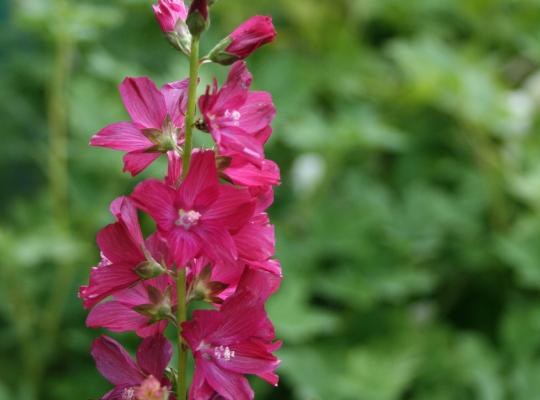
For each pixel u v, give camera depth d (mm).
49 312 6164
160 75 7289
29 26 5969
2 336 6434
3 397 5809
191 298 2432
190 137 2273
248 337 2348
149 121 2361
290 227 6457
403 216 6477
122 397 2434
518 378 5887
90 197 6289
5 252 5801
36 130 7445
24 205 6371
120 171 6105
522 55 7836
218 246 2240
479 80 6723
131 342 5852
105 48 7324
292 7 7207
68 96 6578
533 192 6328
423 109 7121
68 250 5871
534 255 6203
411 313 6379
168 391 2363
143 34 7402
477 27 7758
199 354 2342
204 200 2246
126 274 2346
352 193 6539
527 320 6199
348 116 6402
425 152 7039
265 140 2336
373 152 6984
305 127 6262
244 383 2363
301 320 5551
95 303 2350
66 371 6352
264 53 7266
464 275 6602
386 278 6062
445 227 6480
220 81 6391
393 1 7531
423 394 5969
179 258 2221
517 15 7727
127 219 2287
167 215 2250
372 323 6133
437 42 6977
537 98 7102
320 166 6535
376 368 5621
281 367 5602
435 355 6059
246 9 7309
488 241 6602
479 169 6863
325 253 6316
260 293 2393
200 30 2236
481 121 6648
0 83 7316
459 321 6754
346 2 7473
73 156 6285
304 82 6539
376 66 7340
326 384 5652
